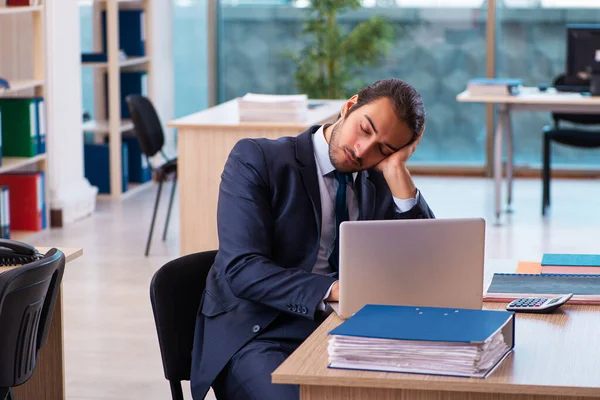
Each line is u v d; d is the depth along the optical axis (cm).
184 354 291
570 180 1008
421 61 1050
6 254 320
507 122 844
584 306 268
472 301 253
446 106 1052
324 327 245
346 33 1054
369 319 224
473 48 1040
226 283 285
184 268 296
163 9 1016
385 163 288
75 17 808
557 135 836
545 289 278
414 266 249
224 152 597
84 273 650
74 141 819
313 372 211
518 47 1034
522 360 220
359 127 276
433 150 1062
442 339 207
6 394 295
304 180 290
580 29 820
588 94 799
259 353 269
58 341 360
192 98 1083
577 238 742
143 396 439
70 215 807
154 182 1002
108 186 912
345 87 1037
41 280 290
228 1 1074
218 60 1084
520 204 884
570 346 231
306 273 270
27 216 746
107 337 520
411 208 288
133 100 721
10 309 281
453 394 209
